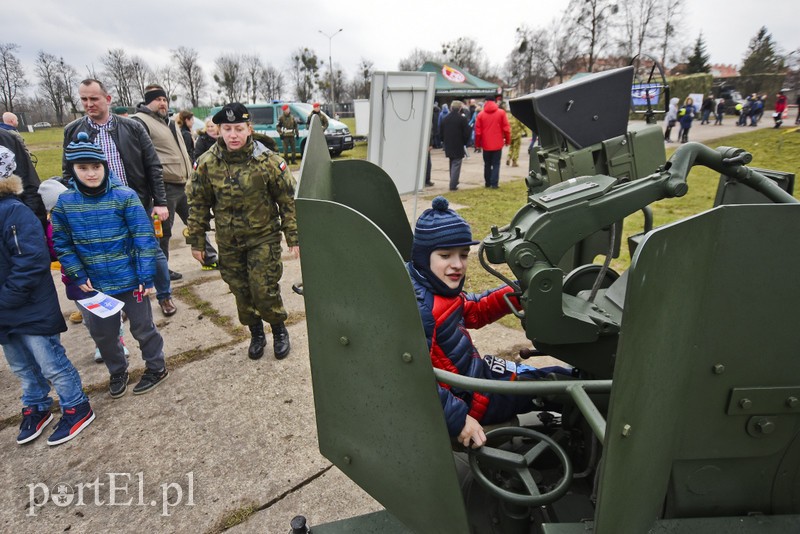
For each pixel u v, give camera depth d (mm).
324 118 14500
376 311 1262
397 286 1206
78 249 2893
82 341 4023
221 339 3920
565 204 1419
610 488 1041
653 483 1208
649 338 1010
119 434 2842
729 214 1119
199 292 4918
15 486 2490
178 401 3125
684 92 28359
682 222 994
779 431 1300
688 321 1135
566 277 1957
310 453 2625
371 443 1417
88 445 2766
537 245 1435
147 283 3037
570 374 1848
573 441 1717
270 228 3232
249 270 3260
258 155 3125
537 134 2252
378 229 1178
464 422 1365
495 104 9195
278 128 13680
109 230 2902
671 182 1412
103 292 2977
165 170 4945
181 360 3615
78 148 2732
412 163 4773
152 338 3219
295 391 3184
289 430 2811
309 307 1361
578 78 2197
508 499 1315
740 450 1312
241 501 2324
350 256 1241
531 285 1437
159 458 2631
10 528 2234
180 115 8195
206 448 2689
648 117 2266
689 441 1294
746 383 1256
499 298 1907
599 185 1466
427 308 1515
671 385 1148
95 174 2809
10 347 2750
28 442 2812
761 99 20234
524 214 1537
